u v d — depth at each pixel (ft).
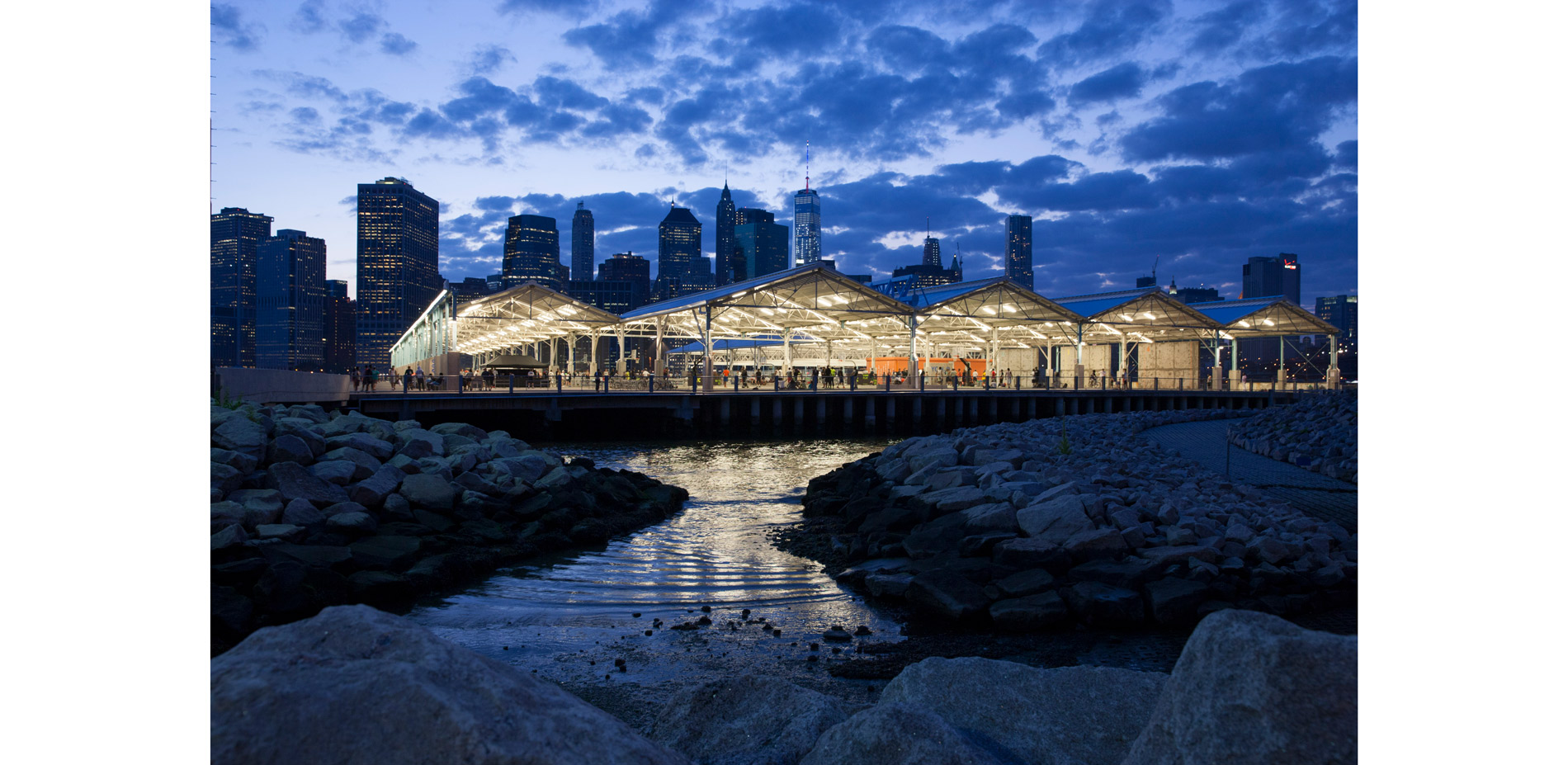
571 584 38.70
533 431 141.69
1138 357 244.22
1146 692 13.51
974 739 12.69
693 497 70.49
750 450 126.21
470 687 9.04
